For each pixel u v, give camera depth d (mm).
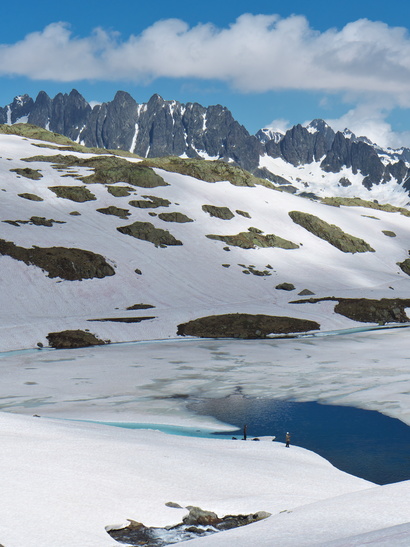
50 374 94812
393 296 177500
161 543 32469
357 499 37500
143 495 38312
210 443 55500
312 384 88562
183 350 117562
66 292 151125
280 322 146375
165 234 197125
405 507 35031
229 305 159750
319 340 130750
